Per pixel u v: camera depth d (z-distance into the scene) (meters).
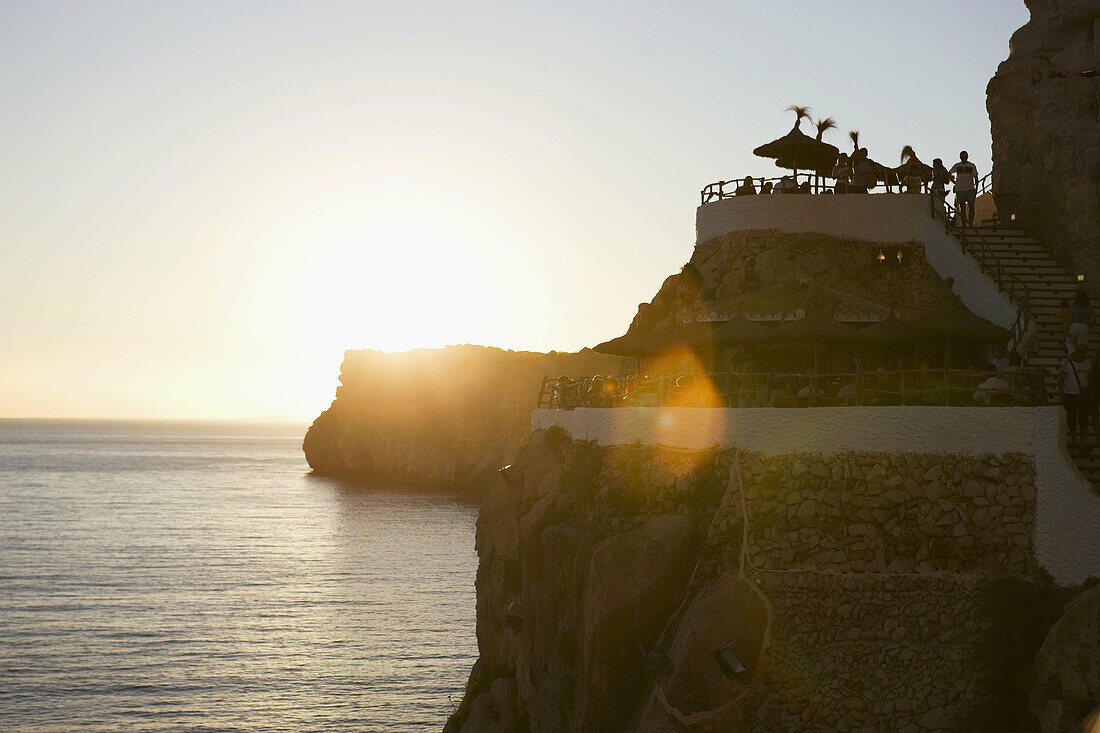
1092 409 25.69
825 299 30.31
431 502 186.25
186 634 80.88
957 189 35.84
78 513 166.12
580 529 29.73
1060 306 30.61
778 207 35.12
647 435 29.44
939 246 34.09
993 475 23.83
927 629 23.39
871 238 34.91
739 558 24.95
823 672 23.64
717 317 32.06
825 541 24.55
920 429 24.39
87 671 70.38
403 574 108.50
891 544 24.19
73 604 92.56
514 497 37.12
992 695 22.55
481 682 36.31
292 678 68.62
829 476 24.86
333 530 144.88
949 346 30.62
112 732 58.16
